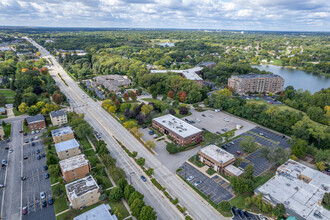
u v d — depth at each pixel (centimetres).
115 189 10131
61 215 9488
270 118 18350
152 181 11438
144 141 15850
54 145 14888
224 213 9744
